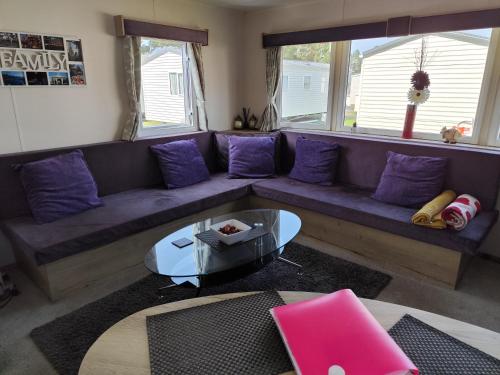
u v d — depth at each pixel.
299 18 3.61
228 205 3.30
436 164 2.70
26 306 2.16
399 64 3.14
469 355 1.01
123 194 3.03
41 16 2.54
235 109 4.22
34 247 2.05
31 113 2.62
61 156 2.63
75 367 1.68
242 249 2.04
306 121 3.91
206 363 0.99
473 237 2.16
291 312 1.11
